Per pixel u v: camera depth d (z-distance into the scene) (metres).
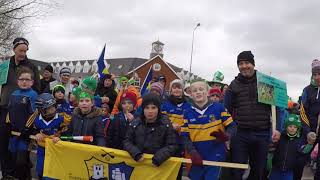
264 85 2.99
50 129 3.15
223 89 4.49
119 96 3.95
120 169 2.79
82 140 2.92
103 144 2.97
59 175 2.89
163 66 32.19
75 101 4.00
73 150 2.88
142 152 2.73
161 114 2.78
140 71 31.77
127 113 3.26
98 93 4.50
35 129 3.22
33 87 3.54
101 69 4.87
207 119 2.85
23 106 3.27
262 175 3.21
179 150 2.86
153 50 37.06
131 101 3.27
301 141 3.37
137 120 2.80
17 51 3.48
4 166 3.44
